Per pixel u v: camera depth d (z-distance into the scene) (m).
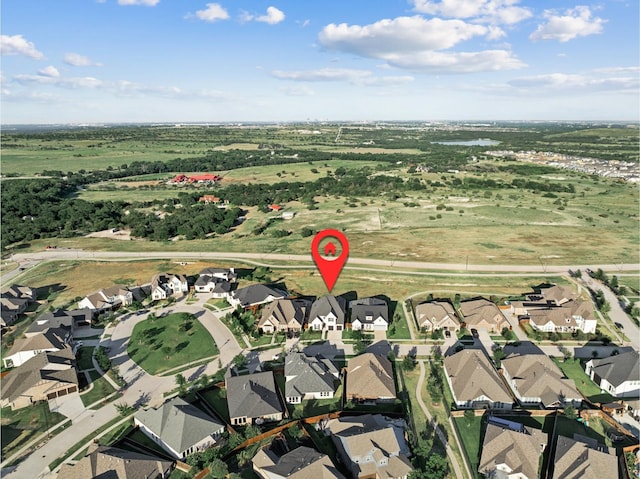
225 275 127.44
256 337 95.19
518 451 59.22
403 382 79.44
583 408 71.25
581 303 100.12
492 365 81.56
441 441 64.56
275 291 115.25
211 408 71.62
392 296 117.31
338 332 98.25
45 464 60.91
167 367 85.12
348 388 75.25
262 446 62.56
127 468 56.34
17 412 72.12
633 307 107.00
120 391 77.56
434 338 95.38
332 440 64.69
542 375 75.38
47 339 88.50
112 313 108.31
